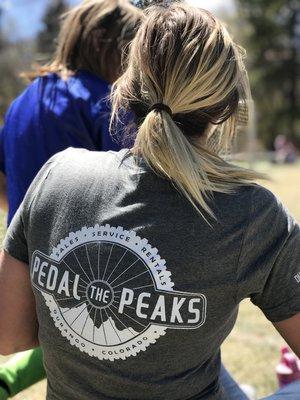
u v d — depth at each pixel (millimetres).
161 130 1226
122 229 1247
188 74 1236
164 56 1251
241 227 1230
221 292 1232
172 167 1214
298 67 40969
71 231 1282
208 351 1294
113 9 1987
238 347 3322
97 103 1940
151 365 1251
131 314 1225
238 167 1292
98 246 1251
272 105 41625
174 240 1226
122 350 1246
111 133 1683
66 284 1268
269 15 40375
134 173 1278
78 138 1943
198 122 1301
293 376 2076
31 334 1475
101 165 1324
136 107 1344
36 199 1345
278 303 1310
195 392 1309
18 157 2006
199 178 1221
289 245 1272
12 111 2076
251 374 2947
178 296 1216
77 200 1294
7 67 17516
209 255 1219
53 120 1949
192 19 1267
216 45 1247
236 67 1289
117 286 1231
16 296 1413
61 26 2176
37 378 1843
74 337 1277
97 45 1991
